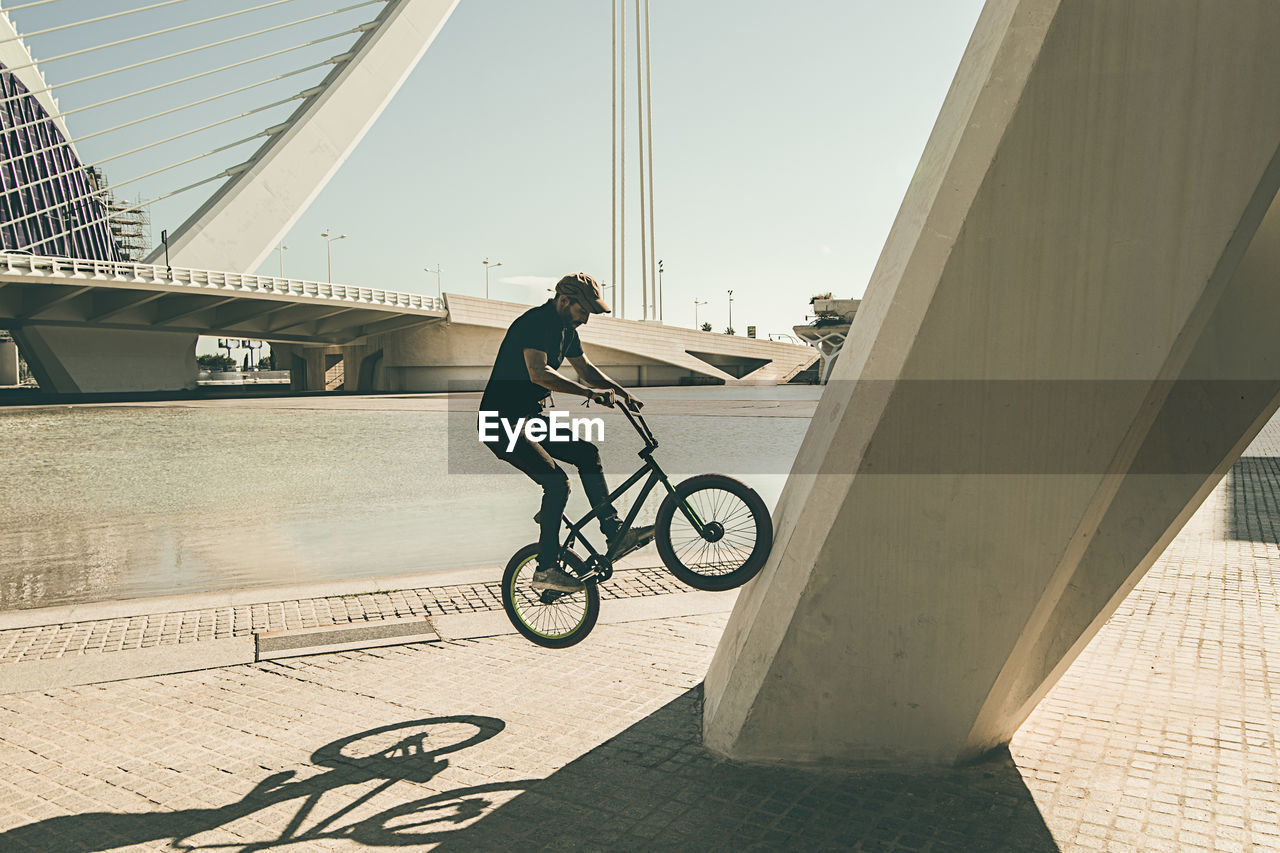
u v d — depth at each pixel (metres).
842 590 3.16
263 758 3.53
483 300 63.66
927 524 3.03
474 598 6.04
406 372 66.50
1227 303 2.82
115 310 49.62
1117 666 4.49
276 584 6.95
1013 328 2.79
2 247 50.25
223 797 3.19
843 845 2.78
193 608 5.89
